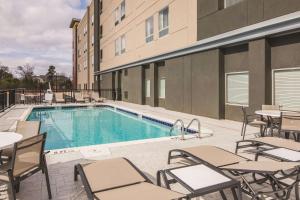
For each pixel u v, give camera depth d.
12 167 3.37
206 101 13.27
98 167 3.98
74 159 5.99
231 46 12.00
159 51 18.02
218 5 12.20
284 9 9.05
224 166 3.96
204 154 4.66
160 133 12.05
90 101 26.16
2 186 4.41
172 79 16.52
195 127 10.11
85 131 12.80
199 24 13.54
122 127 13.77
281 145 4.94
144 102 21.55
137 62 21.81
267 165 3.61
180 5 15.34
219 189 3.12
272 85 10.03
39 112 19.50
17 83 49.16
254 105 10.41
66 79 63.84
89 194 3.11
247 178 4.53
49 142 10.58
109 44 30.38
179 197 2.97
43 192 4.27
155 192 3.15
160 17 17.88
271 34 9.46
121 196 3.05
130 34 23.44
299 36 9.02
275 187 3.62
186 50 14.59
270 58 10.05
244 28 10.37
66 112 19.62
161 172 3.74
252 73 10.48
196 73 14.02
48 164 5.64
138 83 22.11
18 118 13.16
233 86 12.07
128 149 6.90
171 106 16.70
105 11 32.06
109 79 30.67
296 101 9.19
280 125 6.58
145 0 20.12
